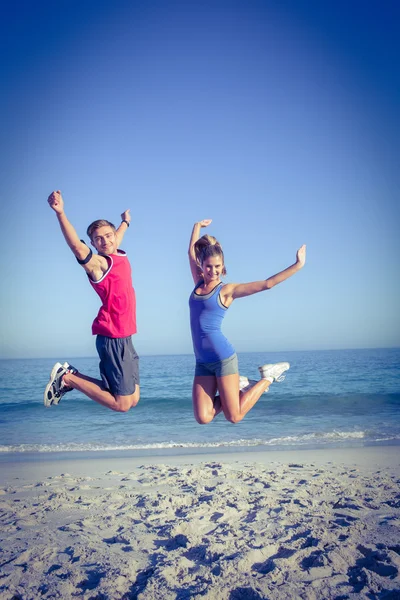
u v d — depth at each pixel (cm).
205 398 496
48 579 409
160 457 1080
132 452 1186
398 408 1942
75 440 1402
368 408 1952
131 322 481
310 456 1023
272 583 382
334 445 1207
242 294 481
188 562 433
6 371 4684
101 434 1504
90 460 1053
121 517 586
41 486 772
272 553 451
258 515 566
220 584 378
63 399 2198
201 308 492
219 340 488
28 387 2948
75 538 512
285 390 2514
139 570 424
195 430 1538
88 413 1925
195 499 659
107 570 419
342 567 409
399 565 402
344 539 471
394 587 364
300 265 459
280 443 1268
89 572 421
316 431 1467
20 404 2100
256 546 465
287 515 561
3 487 772
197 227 570
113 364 473
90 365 6838
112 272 468
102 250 470
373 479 756
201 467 898
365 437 1330
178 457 1064
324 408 1959
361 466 891
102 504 648
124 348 474
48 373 4209
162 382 3030
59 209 419
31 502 666
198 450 1188
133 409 1994
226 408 490
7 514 607
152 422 1723
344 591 364
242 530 516
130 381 476
